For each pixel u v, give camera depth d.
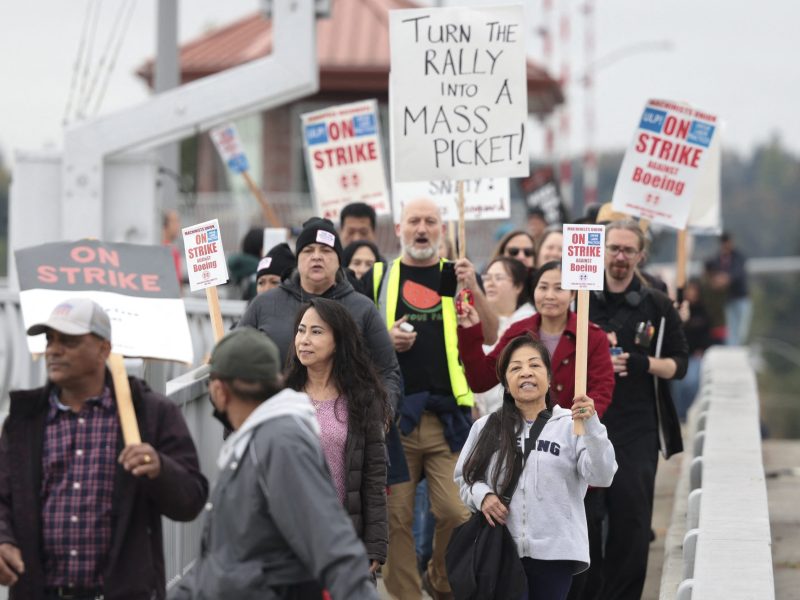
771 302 111.69
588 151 55.03
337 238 10.93
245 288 18.48
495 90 13.22
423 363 11.88
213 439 13.00
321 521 6.96
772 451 23.03
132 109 20.11
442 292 11.94
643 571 12.37
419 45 13.25
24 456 7.68
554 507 9.81
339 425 9.98
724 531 10.96
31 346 8.31
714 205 17.61
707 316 30.25
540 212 22.02
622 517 12.32
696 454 16.81
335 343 10.03
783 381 80.38
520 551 9.83
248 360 7.14
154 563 7.74
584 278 9.91
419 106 13.27
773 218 168.25
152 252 8.80
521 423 9.97
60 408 7.71
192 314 17.88
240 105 20.05
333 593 6.95
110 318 8.45
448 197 15.96
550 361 10.34
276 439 7.03
